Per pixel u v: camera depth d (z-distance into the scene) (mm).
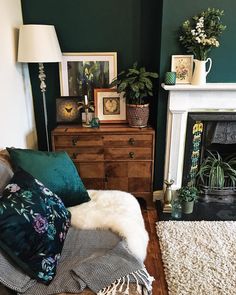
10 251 1103
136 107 2324
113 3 2377
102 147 2357
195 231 2197
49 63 2529
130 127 2408
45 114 2471
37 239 1157
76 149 2357
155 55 2500
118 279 1111
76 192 1697
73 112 2584
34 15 2389
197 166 2645
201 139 2564
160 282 1735
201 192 2668
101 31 2453
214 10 2109
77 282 1091
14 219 1130
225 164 2645
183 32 2195
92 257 1242
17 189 1262
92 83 2568
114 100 2533
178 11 2156
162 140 2521
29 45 2080
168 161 2537
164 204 2504
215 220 2361
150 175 2455
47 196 1346
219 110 2383
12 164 1632
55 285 1100
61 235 1291
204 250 1983
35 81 2572
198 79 2248
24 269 1114
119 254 1255
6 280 1056
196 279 1730
